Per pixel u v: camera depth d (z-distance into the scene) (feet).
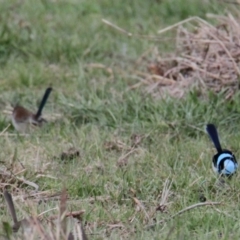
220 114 71.67
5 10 105.19
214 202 53.01
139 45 93.04
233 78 75.10
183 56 79.41
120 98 75.51
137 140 66.69
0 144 67.21
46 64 89.71
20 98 79.25
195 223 51.29
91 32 98.12
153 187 57.57
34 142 67.51
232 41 77.05
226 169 57.62
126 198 56.65
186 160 62.03
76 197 56.44
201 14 101.86
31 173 59.67
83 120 72.74
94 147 65.26
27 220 47.47
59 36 96.27
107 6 107.96
